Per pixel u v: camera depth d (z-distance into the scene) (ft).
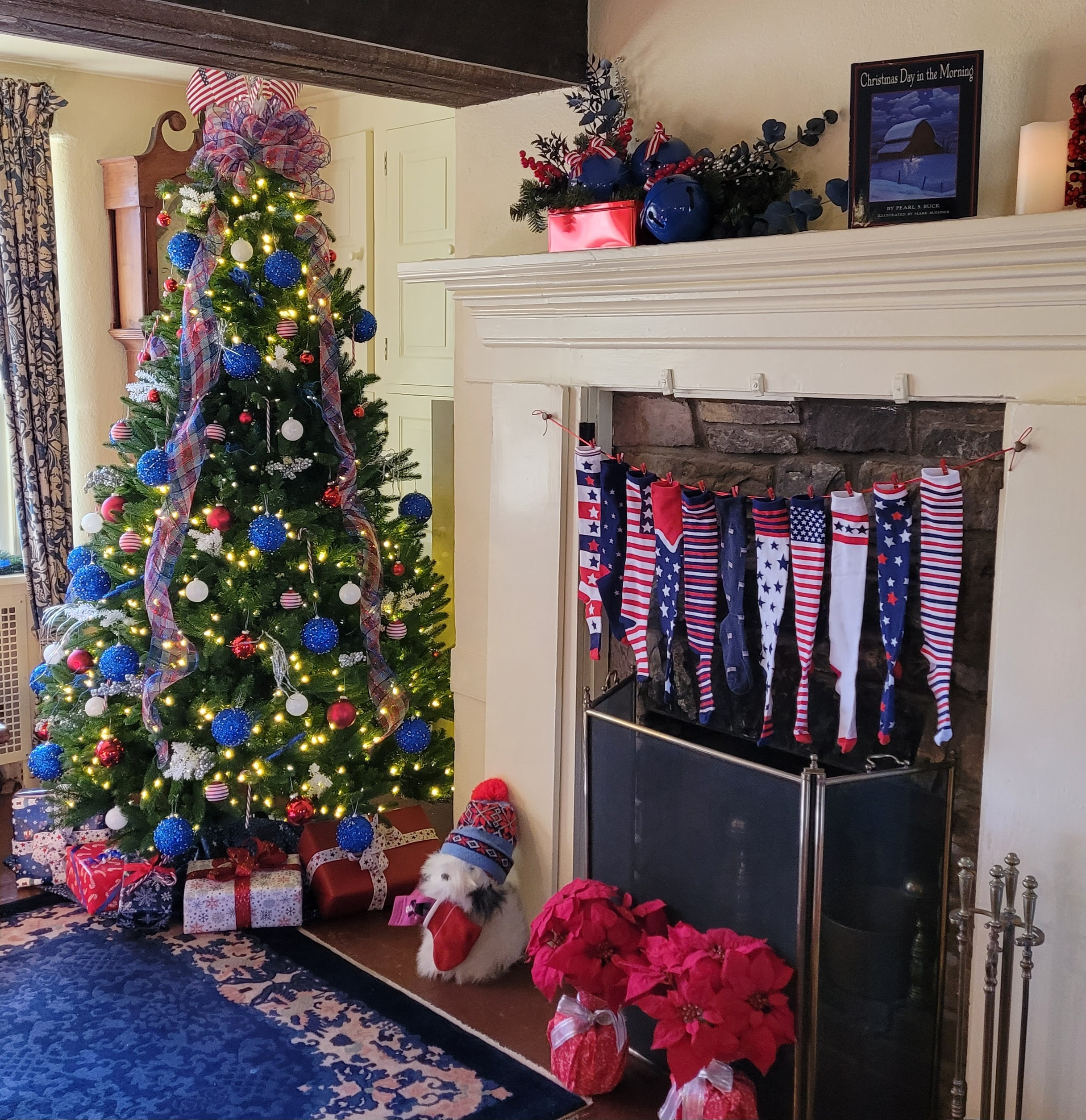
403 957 9.31
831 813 6.48
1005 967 5.97
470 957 8.84
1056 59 5.98
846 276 6.34
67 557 12.76
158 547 9.14
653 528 7.88
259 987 8.77
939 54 6.16
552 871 9.16
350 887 9.81
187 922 9.52
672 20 7.82
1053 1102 6.25
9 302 12.12
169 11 6.74
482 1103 7.37
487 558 9.75
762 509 7.09
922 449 6.86
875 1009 6.88
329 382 9.66
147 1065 7.73
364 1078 7.62
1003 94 6.21
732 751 7.94
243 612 9.59
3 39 11.44
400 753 10.67
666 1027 6.58
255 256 9.48
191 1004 8.49
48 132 12.20
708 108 7.66
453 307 12.45
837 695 7.50
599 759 8.00
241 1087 7.50
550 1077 7.68
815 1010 6.63
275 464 9.48
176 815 9.52
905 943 6.93
